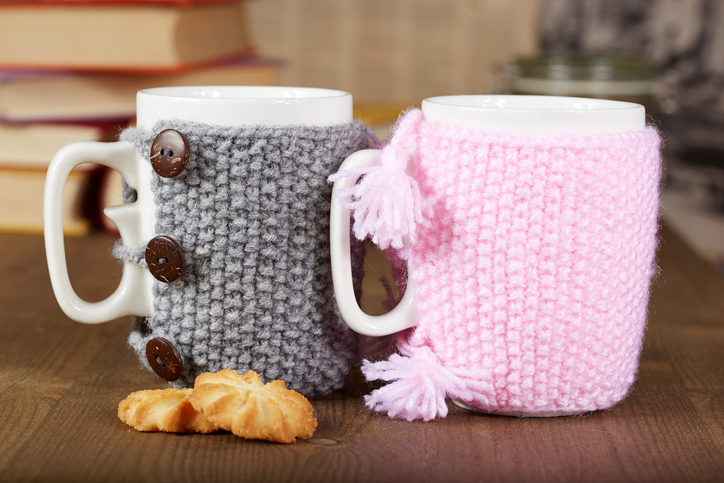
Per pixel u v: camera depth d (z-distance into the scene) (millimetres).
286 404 595
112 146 620
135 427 604
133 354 698
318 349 627
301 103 610
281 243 613
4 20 882
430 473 572
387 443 596
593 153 592
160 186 611
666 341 730
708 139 1191
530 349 604
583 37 1216
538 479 570
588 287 600
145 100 617
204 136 604
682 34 1180
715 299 811
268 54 1261
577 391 611
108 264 859
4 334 724
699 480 572
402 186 594
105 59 870
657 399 647
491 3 1233
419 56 1257
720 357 706
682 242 990
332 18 1251
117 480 563
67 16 869
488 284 601
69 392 644
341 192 599
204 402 590
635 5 1190
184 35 872
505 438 602
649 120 891
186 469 571
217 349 619
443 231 605
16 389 647
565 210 594
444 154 602
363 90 1269
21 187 932
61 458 579
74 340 718
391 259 636
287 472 570
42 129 903
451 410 631
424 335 619
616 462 584
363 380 664
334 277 612
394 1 1244
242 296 614
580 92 988
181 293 616
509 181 593
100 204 959
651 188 611
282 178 608
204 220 608
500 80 1230
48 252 620
